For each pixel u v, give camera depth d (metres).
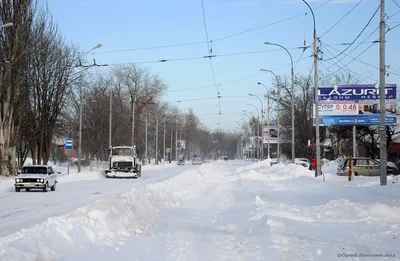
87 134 68.94
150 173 65.12
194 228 14.98
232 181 40.66
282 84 77.50
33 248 8.32
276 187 30.97
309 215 16.58
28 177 31.62
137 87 91.62
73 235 10.26
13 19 39.62
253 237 13.07
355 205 17.36
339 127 60.31
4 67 39.97
